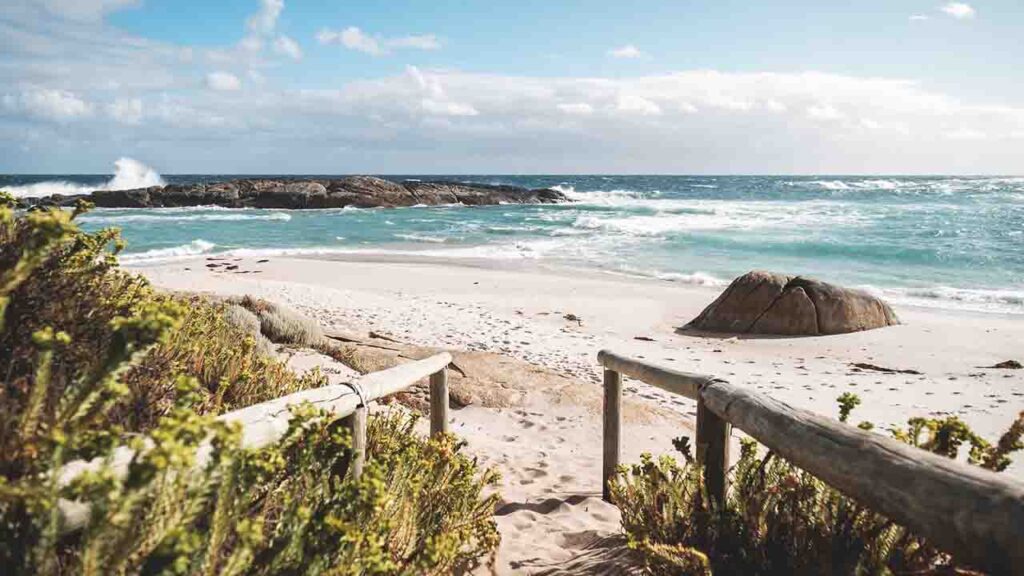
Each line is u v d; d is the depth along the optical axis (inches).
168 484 60.1
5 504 57.1
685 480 119.7
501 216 1895.9
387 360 366.0
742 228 1424.7
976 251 1051.9
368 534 79.0
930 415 348.2
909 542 81.2
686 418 328.5
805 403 369.4
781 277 614.5
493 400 331.3
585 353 466.9
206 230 1461.6
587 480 227.1
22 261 63.1
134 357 60.2
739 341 562.9
